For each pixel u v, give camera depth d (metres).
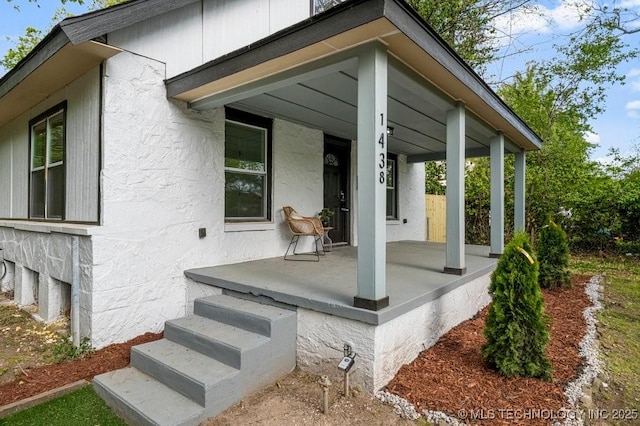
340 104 4.68
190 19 4.24
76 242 3.61
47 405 2.58
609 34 10.36
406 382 2.75
